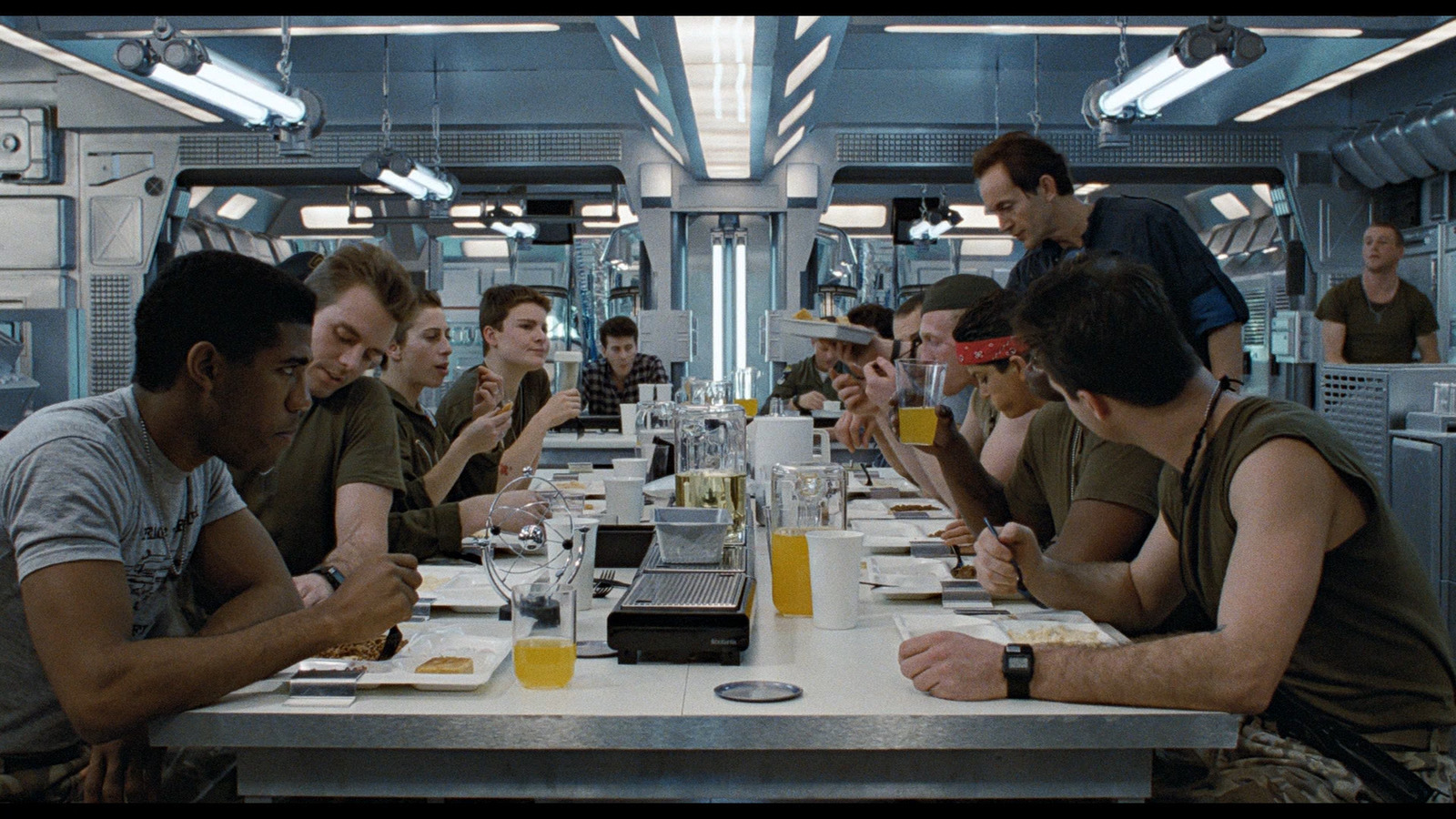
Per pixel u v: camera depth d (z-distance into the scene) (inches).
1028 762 49.9
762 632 64.8
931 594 72.2
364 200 347.9
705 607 58.0
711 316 310.3
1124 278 58.9
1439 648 59.3
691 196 294.8
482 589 73.4
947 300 123.8
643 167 293.1
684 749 49.1
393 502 95.5
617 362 261.7
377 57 273.6
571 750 49.6
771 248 306.8
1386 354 204.2
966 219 374.0
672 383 307.1
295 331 56.8
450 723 48.9
